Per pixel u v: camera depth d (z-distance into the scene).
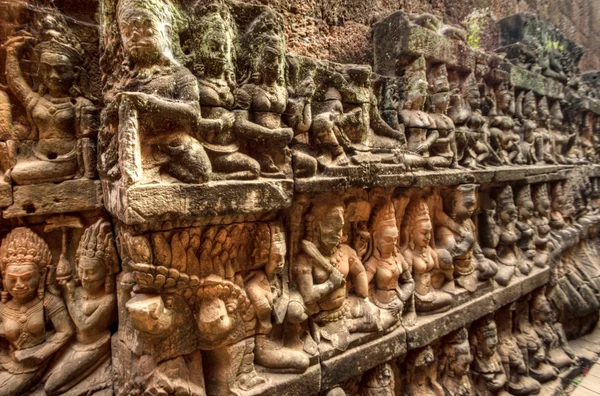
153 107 1.42
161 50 1.51
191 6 1.72
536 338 3.62
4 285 1.74
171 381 1.63
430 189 2.84
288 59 2.01
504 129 3.72
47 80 1.73
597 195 5.20
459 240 2.90
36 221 1.77
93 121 1.82
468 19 4.31
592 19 7.29
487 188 3.44
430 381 2.75
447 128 2.87
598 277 4.53
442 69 2.87
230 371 1.77
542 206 3.95
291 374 1.91
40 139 1.76
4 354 1.78
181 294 1.65
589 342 4.34
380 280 2.43
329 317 2.14
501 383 3.05
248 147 1.82
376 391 2.31
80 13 1.90
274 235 1.85
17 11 1.68
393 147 2.46
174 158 1.51
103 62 1.74
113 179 1.57
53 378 1.74
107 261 1.83
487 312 3.05
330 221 2.07
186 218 1.52
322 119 2.03
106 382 1.84
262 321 1.85
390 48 2.84
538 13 5.92
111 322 1.90
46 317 1.80
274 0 2.51
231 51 1.80
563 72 4.89
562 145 4.75
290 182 1.83
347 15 2.97
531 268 3.65
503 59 3.67
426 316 2.67
